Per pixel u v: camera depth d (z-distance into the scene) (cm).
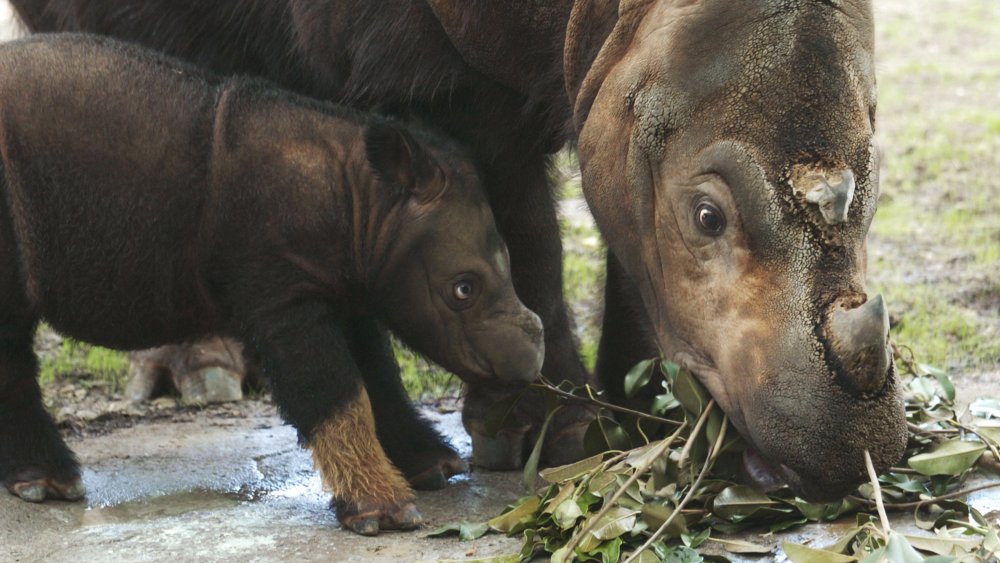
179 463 687
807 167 469
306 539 557
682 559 495
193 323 618
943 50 1892
